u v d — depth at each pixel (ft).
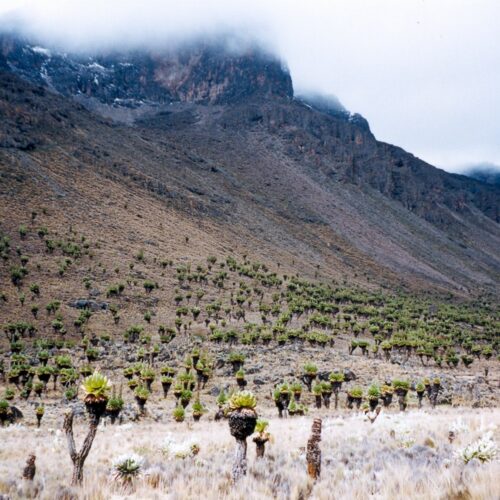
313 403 188.55
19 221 483.51
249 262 652.48
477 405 201.57
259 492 28.48
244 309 469.98
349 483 30.04
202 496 28.07
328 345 364.17
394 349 384.47
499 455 33.45
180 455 42.80
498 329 583.58
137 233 589.73
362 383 228.43
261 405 183.42
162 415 155.33
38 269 416.46
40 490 29.71
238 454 31.27
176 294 462.19
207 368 226.79
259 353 289.74
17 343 293.84
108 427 103.09
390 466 32.73
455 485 26.05
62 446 62.34
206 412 157.17
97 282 434.30
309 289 597.11
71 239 496.23
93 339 332.80
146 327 380.58
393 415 79.41
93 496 28.02
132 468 32.45
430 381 216.54
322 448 44.91
